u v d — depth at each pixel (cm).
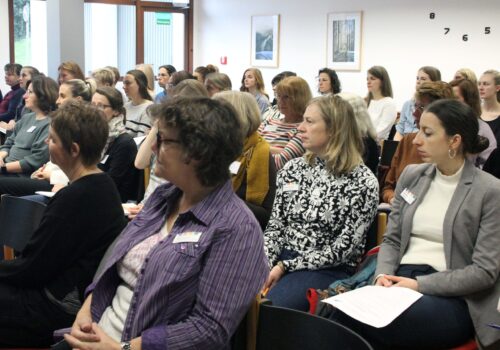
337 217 243
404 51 754
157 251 155
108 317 168
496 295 202
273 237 255
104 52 1002
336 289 219
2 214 261
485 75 461
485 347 200
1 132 627
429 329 196
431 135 216
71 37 825
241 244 148
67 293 207
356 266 247
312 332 145
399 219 231
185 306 150
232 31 1004
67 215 202
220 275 146
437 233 218
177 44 1065
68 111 212
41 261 203
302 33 883
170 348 145
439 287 202
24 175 443
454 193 214
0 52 938
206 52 1068
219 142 150
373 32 786
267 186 291
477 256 204
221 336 145
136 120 503
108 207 210
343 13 820
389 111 608
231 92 292
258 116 290
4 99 782
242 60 992
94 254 209
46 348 211
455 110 213
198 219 152
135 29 1020
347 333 138
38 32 970
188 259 148
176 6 1041
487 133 356
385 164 427
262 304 152
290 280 236
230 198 156
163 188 176
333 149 245
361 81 807
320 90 659
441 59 718
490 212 205
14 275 204
